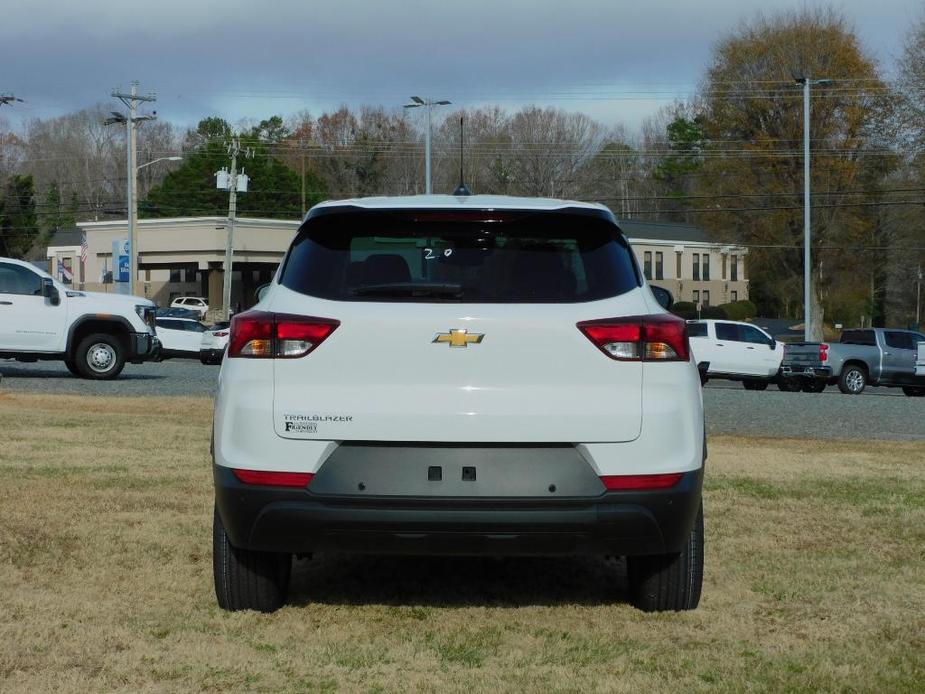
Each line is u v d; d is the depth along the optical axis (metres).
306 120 96.00
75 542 6.49
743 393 24.67
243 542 4.61
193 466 9.53
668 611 5.22
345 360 4.46
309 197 87.06
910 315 78.44
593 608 5.29
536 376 4.45
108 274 68.31
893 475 9.81
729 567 6.11
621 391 4.48
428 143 45.56
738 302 80.69
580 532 4.46
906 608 5.32
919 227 54.31
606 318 4.50
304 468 4.45
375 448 4.45
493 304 4.51
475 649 4.62
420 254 4.69
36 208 97.81
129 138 50.56
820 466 10.43
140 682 4.15
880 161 54.59
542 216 4.79
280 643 4.67
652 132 88.62
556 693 4.07
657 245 83.56
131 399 16.45
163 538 6.62
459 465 4.41
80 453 10.29
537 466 4.44
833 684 4.18
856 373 28.94
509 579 5.90
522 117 78.44
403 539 4.46
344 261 4.68
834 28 55.59
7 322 20.44
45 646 4.56
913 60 51.91
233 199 55.91
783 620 5.09
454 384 4.43
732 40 57.41
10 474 8.92
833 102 54.78
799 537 6.95
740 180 56.41
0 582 5.58
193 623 4.93
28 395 16.84
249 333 4.54
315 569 6.09
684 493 4.53
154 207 87.81
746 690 4.10
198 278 73.44
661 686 4.14
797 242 56.47
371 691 4.09
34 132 107.50
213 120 104.31
